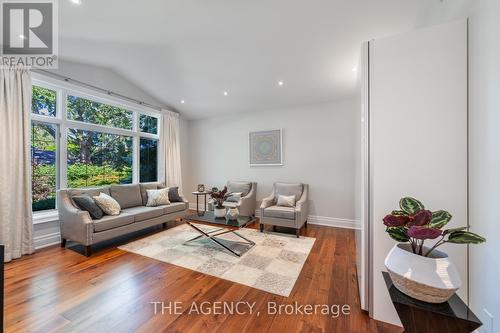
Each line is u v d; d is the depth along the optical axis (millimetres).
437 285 947
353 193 3928
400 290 1078
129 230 3182
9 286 2008
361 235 1756
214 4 2115
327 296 1886
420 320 990
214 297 1868
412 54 1520
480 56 1266
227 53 2998
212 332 1479
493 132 1158
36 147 3113
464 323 922
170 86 4164
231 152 5090
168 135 4902
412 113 1521
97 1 2066
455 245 1409
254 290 1974
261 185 4742
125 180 4340
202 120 5465
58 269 2336
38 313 1646
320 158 4184
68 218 2861
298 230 3396
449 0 1625
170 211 3922
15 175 2674
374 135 1623
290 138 4441
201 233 3303
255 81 3664
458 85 1416
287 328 1518
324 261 2549
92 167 3785
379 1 1967
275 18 2283
